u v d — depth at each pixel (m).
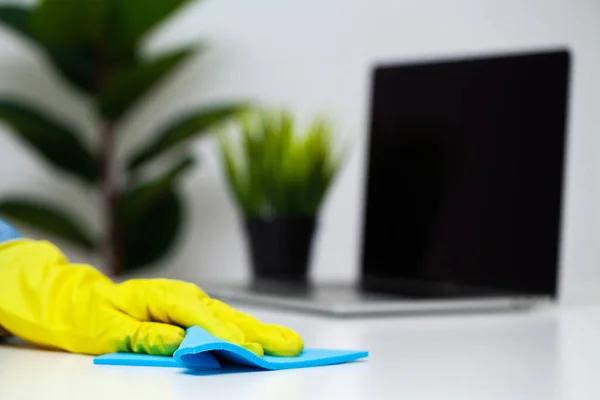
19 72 2.41
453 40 2.49
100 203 2.44
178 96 2.45
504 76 1.37
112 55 2.34
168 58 2.18
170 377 0.62
